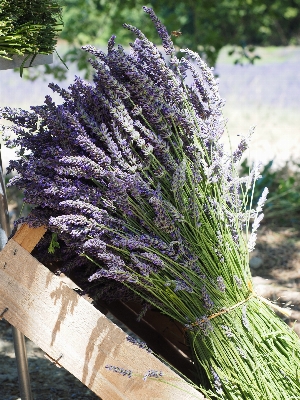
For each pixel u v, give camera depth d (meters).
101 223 1.01
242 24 7.72
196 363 1.14
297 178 3.11
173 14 3.80
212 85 1.08
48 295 1.02
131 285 1.09
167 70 1.05
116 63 1.03
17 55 1.13
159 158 1.05
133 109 1.02
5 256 1.03
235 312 1.04
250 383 1.02
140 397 1.01
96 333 1.01
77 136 1.01
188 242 1.04
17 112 1.07
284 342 1.06
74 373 1.03
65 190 1.00
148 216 1.03
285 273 2.13
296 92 6.08
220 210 1.05
